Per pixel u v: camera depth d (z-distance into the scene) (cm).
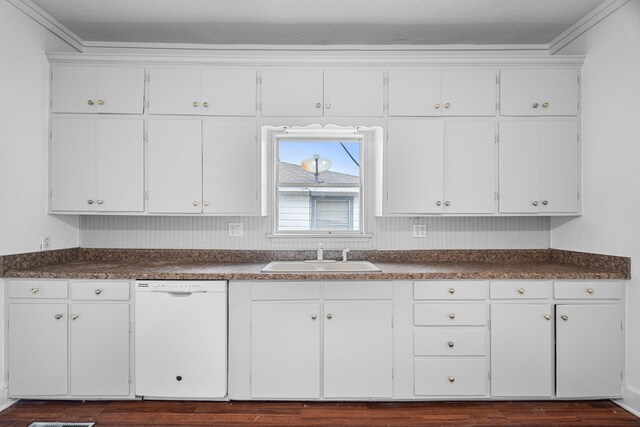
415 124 291
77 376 251
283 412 246
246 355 254
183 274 251
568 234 305
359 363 255
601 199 271
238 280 253
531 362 255
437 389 256
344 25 293
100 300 251
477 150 292
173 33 307
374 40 319
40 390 251
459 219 325
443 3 264
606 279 255
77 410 246
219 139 290
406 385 256
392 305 256
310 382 254
